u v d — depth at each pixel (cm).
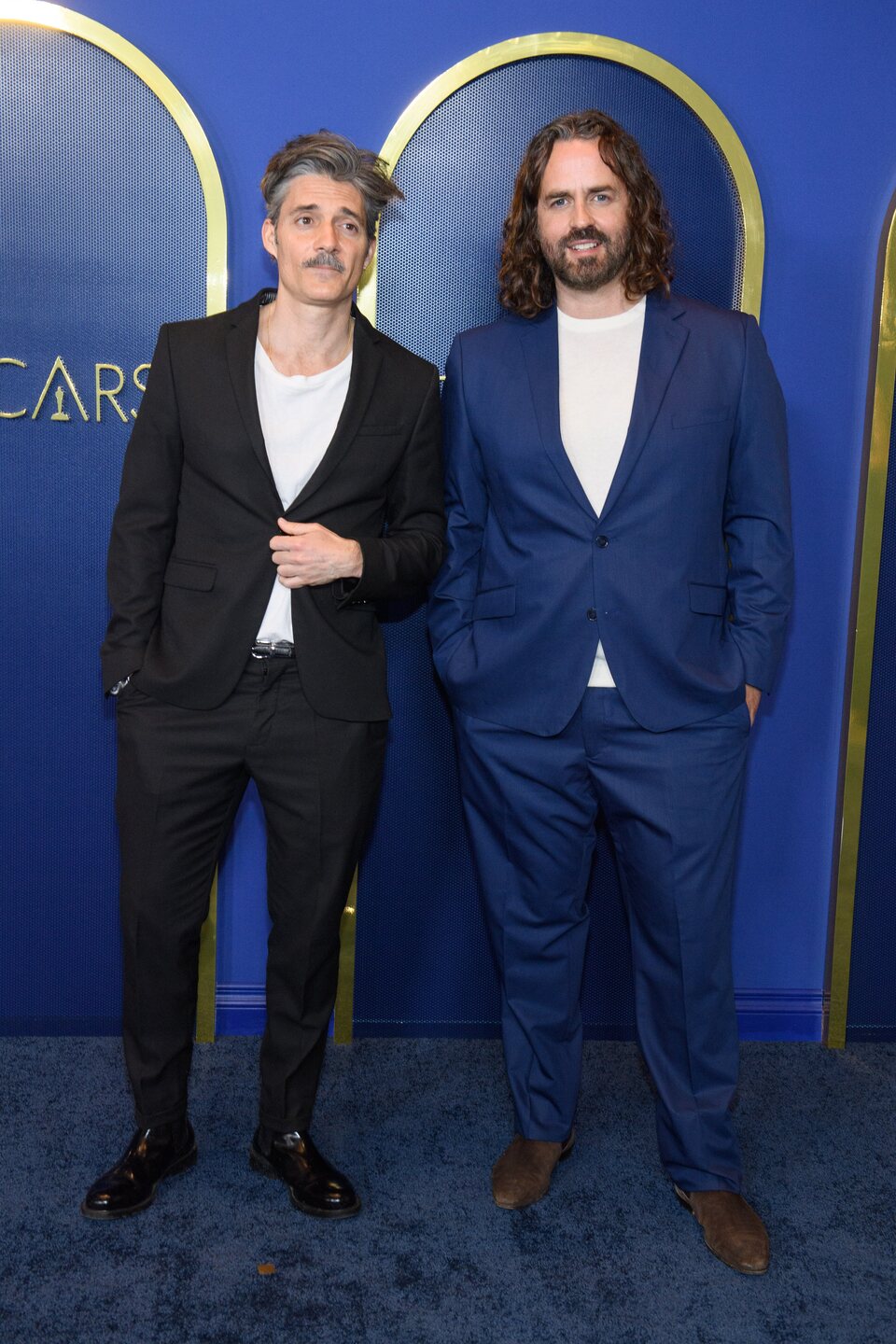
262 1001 271
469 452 217
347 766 206
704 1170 208
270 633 203
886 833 269
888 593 261
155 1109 212
